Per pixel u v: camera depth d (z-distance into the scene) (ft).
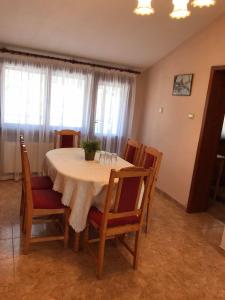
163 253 8.64
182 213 12.09
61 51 13.60
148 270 7.67
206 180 12.09
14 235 8.69
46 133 14.03
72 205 7.64
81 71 14.25
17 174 13.75
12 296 6.15
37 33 11.84
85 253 8.11
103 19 10.77
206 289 7.14
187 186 12.32
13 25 11.20
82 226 7.62
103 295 6.50
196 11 10.20
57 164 8.78
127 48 13.34
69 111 14.47
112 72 15.01
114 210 6.87
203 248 9.21
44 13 10.34
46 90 13.61
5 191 12.26
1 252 7.73
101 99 15.10
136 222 7.39
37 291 6.39
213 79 10.94
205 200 12.39
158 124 14.87
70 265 7.49
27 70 13.04
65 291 6.49
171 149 13.62
